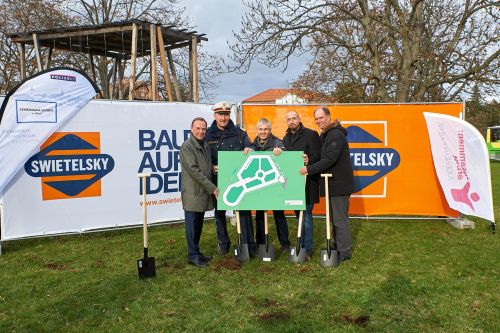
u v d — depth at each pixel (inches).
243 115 283.9
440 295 158.9
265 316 142.3
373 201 283.3
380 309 147.1
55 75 234.7
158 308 150.1
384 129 279.6
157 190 268.1
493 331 131.1
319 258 204.7
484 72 524.4
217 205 193.2
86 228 247.4
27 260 209.3
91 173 247.6
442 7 619.2
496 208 365.1
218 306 151.4
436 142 266.8
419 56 572.1
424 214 282.7
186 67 768.3
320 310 146.9
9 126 223.5
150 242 240.1
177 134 272.7
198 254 199.2
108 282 175.3
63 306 152.0
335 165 196.1
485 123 1432.1
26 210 230.7
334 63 622.2
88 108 245.1
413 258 204.8
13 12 739.4
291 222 288.7
